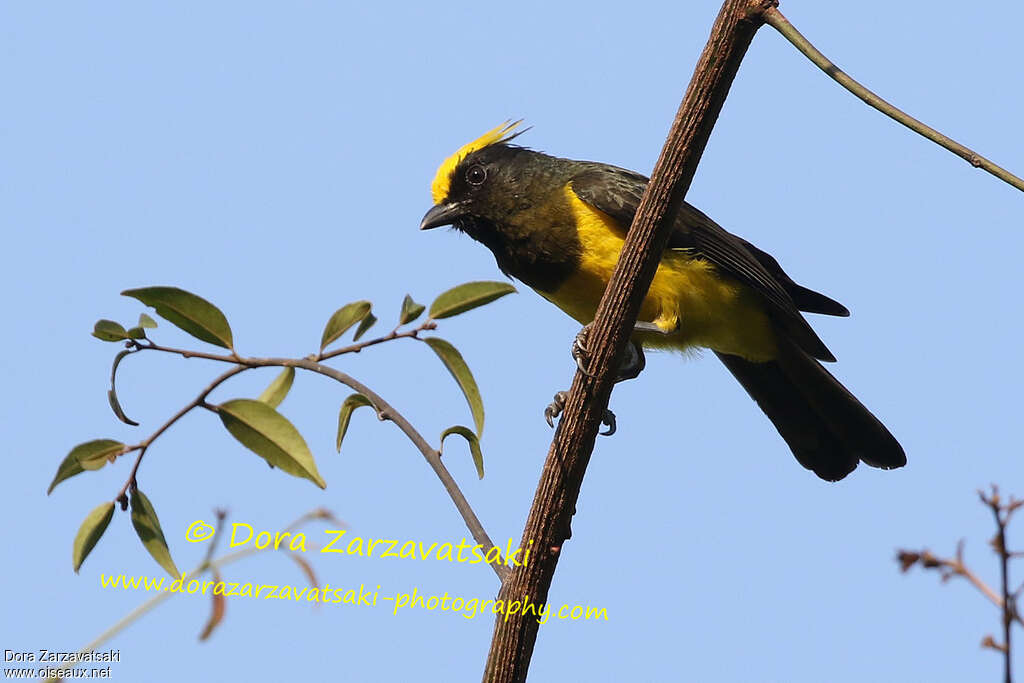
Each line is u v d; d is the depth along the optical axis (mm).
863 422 13281
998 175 6379
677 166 8320
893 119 6691
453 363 8297
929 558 5930
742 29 7801
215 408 7605
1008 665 5730
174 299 7711
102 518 7457
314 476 7562
